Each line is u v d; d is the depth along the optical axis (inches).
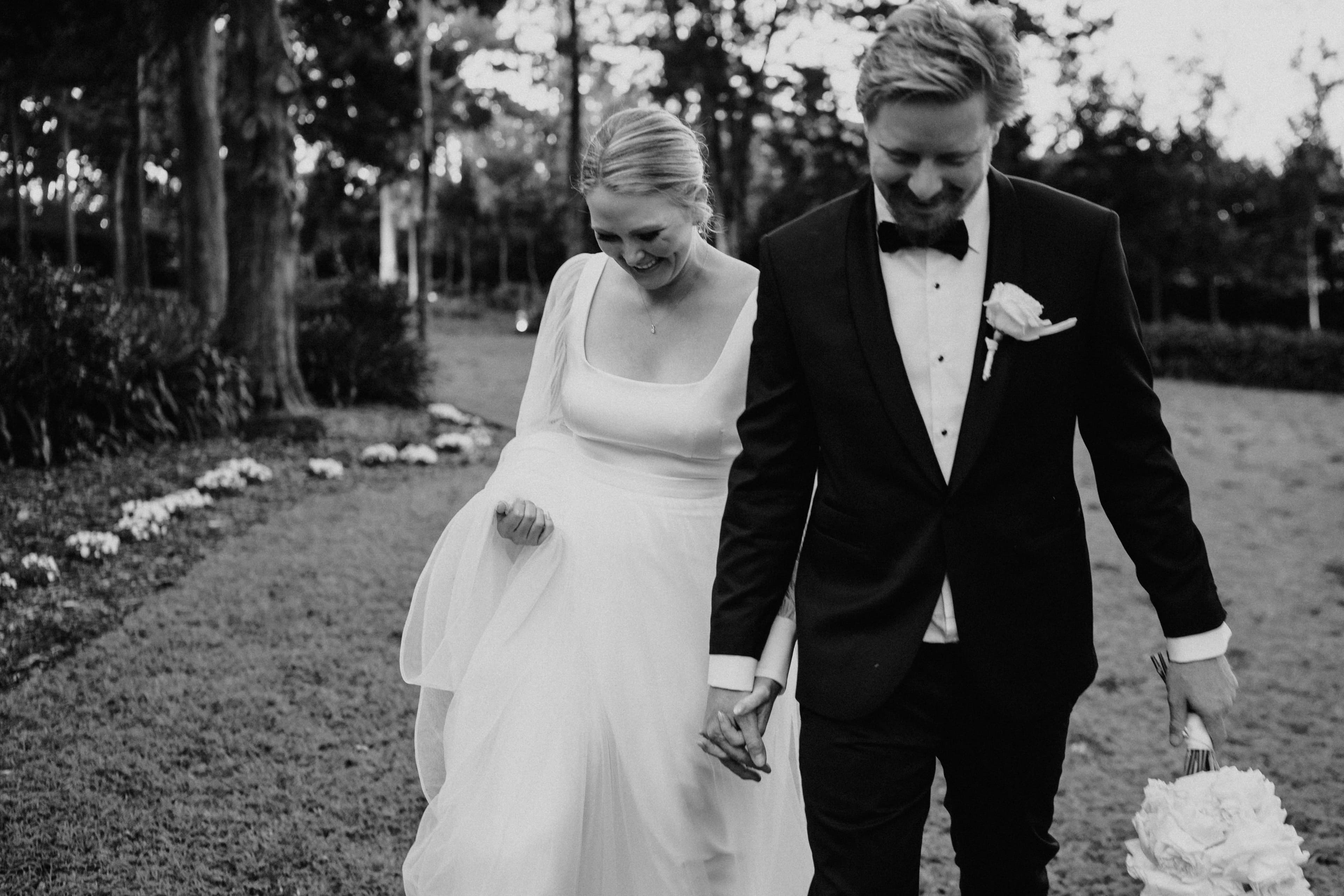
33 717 149.0
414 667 100.8
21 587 206.7
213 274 560.1
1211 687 72.6
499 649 92.2
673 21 868.6
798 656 78.6
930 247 74.4
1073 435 76.4
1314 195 1139.9
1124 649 218.1
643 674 92.6
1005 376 72.8
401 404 526.6
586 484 99.6
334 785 135.0
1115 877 127.4
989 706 74.1
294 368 426.3
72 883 109.0
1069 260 74.0
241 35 410.0
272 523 272.4
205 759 139.9
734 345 96.1
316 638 188.1
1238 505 386.6
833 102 856.3
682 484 98.3
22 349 314.0
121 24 483.5
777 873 100.1
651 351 99.5
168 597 206.1
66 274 360.8
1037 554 74.4
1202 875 61.2
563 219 1662.2
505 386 644.1
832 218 78.8
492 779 86.7
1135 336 74.3
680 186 89.4
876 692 73.9
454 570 99.0
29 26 479.2
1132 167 1122.7
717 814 95.0
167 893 108.4
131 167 685.9
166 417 374.9
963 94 66.4
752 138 1049.5
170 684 163.5
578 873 84.6
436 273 2162.9
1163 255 1146.0
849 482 76.1
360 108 829.8
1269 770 161.5
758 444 80.4
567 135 1206.3
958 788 79.9
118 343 351.3
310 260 1190.3
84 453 324.8
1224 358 991.0
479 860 83.1
